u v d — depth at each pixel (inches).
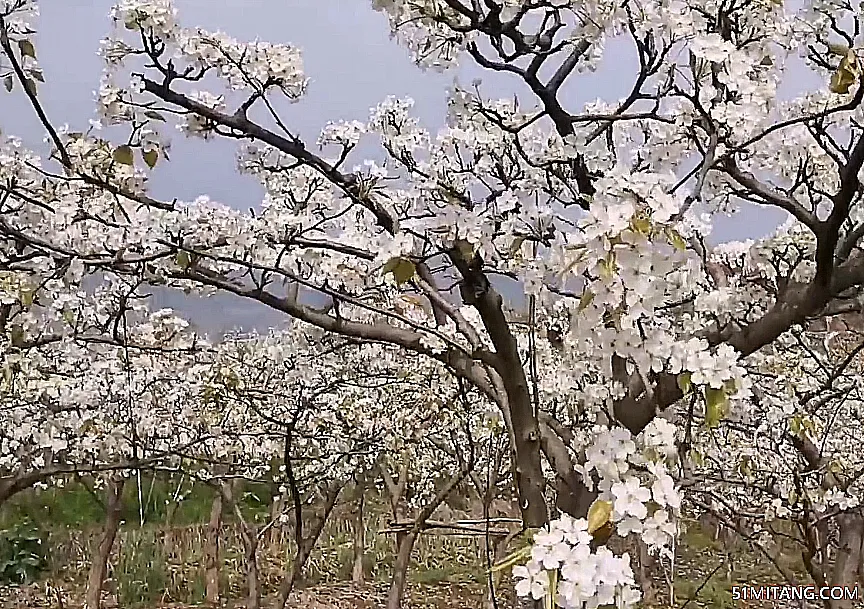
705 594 265.0
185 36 102.6
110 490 260.8
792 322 103.0
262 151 120.4
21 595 347.6
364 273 119.7
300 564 205.3
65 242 116.9
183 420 241.4
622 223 56.5
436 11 96.1
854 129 123.5
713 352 72.5
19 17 101.1
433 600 362.3
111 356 222.7
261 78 104.2
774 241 139.0
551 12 89.6
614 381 95.0
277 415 237.5
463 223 81.7
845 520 177.5
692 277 81.2
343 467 234.7
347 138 113.2
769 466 175.8
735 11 95.1
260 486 344.2
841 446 198.4
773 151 125.6
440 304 92.8
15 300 129.0
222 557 395.2
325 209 122.3
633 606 54.0
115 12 100.2
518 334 163.6
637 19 84.3
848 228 133.3
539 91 97.9
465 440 225.6
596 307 60.8
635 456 61.4
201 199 118.6
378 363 235.1
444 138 109.3
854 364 195.2
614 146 117.3
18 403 192.4
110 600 344.2
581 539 53.5
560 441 107.3
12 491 159.3
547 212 86.5
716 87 88.1
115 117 106.0
